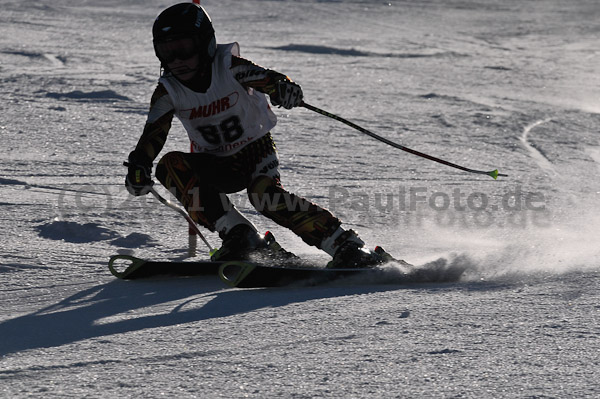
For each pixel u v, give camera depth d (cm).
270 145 1475
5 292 1288
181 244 1672
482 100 4356
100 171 2361
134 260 1352
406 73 5356
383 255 1420
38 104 3531
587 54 7025
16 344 994
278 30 7881
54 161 2466
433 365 873
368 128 3378
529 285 1248
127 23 7900
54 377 858
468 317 1057
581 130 3572
